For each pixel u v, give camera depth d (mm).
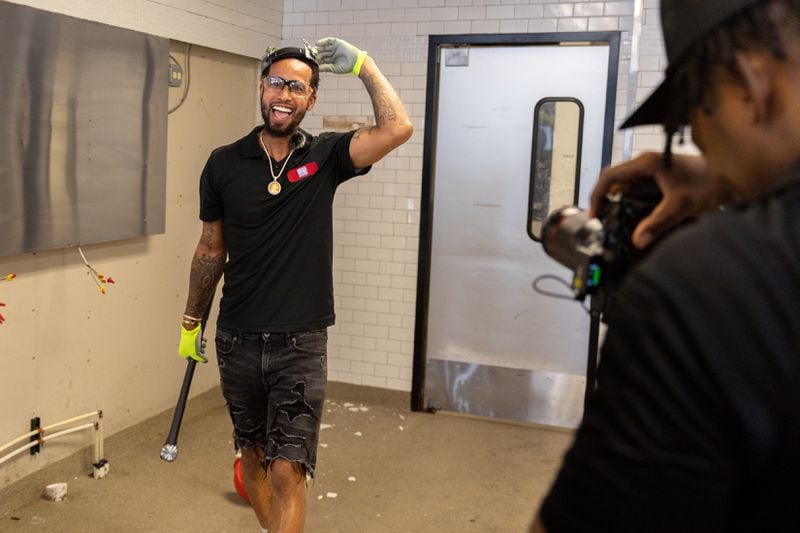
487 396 4105
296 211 2266
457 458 3533
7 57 2551
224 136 4055
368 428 3891
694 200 748
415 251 4121
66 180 2863
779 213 560
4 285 2730
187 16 3473
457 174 4016
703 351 531
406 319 4180
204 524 2803
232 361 2348
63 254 2998
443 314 4133
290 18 4246
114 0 3021
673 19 640
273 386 2320
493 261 4016
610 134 3732
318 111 4211
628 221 796
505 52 3857
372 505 3014
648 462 542
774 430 521
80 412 3164
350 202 4195
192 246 3879
